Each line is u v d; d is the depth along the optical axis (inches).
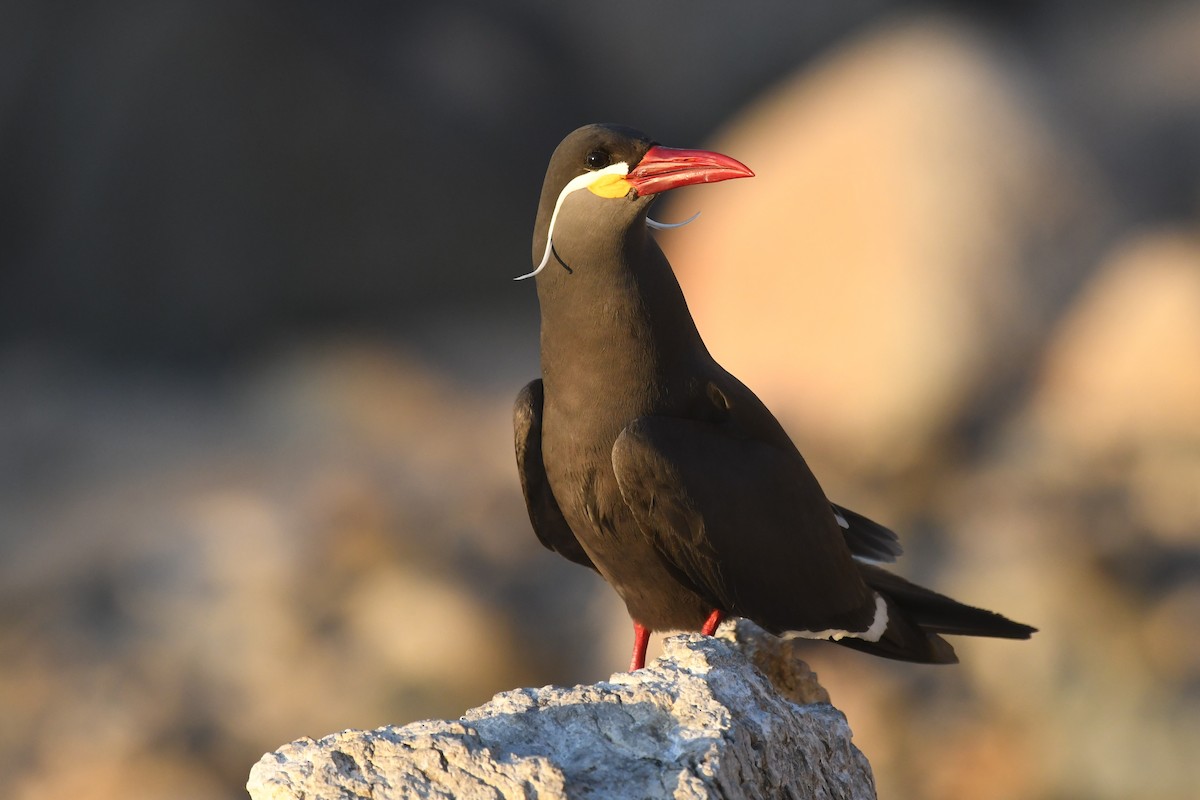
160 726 557.3
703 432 259.8
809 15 1096.8
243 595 616.4
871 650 282.7
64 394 911.0
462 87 1060.5
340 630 597.9
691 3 1101.1
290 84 1015.0
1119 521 611.5
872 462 706.2
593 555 272.8
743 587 261.4
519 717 191.0
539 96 1087.0
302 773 180.5
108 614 625.0
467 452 759.1
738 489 257.4
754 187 828.0
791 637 268.5
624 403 257.6
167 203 997.8
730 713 192.2
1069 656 540.7
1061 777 512.1
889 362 726.5
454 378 914.1
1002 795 506.9
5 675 588.4
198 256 995.9
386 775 180.7
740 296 784.3
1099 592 561.6
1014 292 756.0
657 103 1097.4
